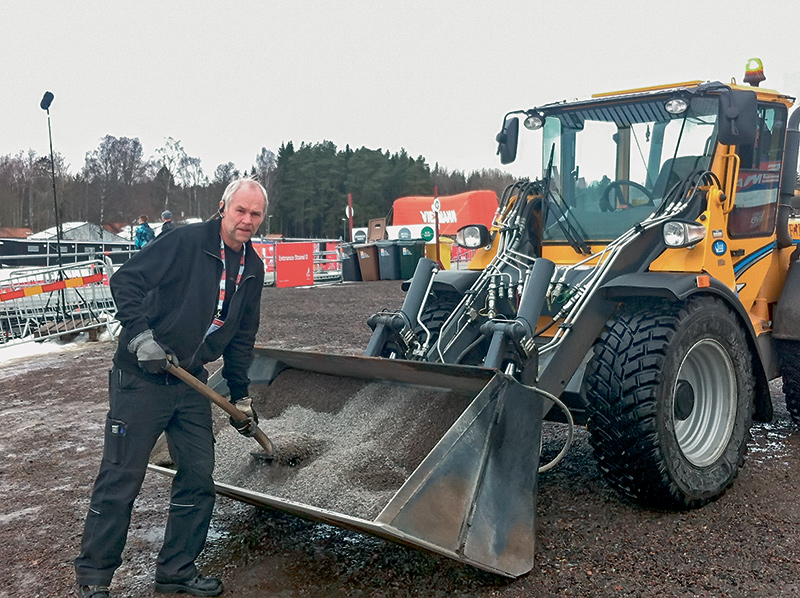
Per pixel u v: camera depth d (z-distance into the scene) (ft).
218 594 9.16
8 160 193.36
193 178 206.08
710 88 12.41
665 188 13.26
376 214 175.52
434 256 63.21
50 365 26.04
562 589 8.93
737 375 12.09
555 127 14.53
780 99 14.37
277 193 182.09
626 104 13.70
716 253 12.16
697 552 9.83
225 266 9.13
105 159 200.13
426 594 8.95
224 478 10.62
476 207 71.05
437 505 8.39
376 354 12.41
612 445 10.87
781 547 9.93
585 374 11.42
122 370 8.74
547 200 14.51
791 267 14.61
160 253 8.65
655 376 10.60
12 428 17.49
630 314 11.61
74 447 15.83
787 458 13.62
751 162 13.75
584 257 13.85
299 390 12.03
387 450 10.12
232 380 9.98
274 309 39.81
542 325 12.76
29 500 12.72
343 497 9.38
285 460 10.38
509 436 9.31
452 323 12.85
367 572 9.57
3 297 28.58
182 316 8.80
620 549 9.96
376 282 61.41
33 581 9.71
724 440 11.93
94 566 8.70
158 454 11.33
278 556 10.14
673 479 10.81
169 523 9.32
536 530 10.49
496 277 13.04
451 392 10.51
